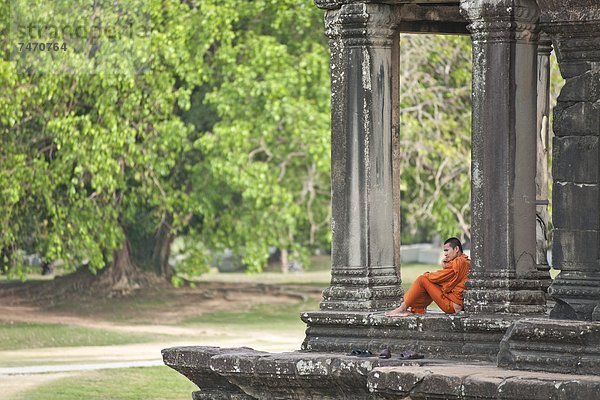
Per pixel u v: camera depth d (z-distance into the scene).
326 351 14.56
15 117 34.09
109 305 42.25
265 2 37.00
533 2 13.56
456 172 37.06
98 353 30.58
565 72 12.98
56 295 43.72
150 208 42.59
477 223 13.74
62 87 35.41
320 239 40.75
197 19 36.59
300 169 39.25
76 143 35.34
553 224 13.02
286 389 13.86
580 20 12.77
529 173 13.71
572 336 12.10
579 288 12.80
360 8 14.62
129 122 37.16
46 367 27.00
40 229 38.41
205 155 37.91
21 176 35.72
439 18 15.70
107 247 38.12
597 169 12.78
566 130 12.93
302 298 44.09
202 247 41.78
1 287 47.34
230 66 36.72
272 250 65.94
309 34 38.06
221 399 14.66
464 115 37.16
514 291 13.61
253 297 44.19
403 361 13.23
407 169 36.72
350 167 14.76
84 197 36.91
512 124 13.59
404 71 35.94
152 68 36.12
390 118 14.85
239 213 39.09
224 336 34.59
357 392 13.34
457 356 13.66
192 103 40.12
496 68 13.59
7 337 34.41
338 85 14.84
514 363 12.41
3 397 22.56
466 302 13.78
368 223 14.70
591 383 11.34
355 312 14.53
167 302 42.69
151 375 25.50
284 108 36.12
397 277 14.92
